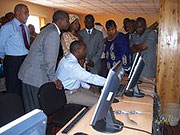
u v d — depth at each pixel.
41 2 8.57
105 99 1.44
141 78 3.46
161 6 3.79
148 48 3.71
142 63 2.34
